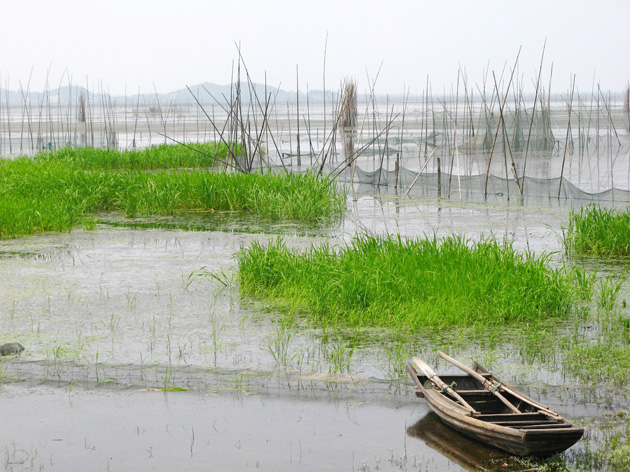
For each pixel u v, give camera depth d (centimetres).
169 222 1667
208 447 561
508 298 893
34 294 1011
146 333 835
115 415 620
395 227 1563
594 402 633
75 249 1345
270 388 675
